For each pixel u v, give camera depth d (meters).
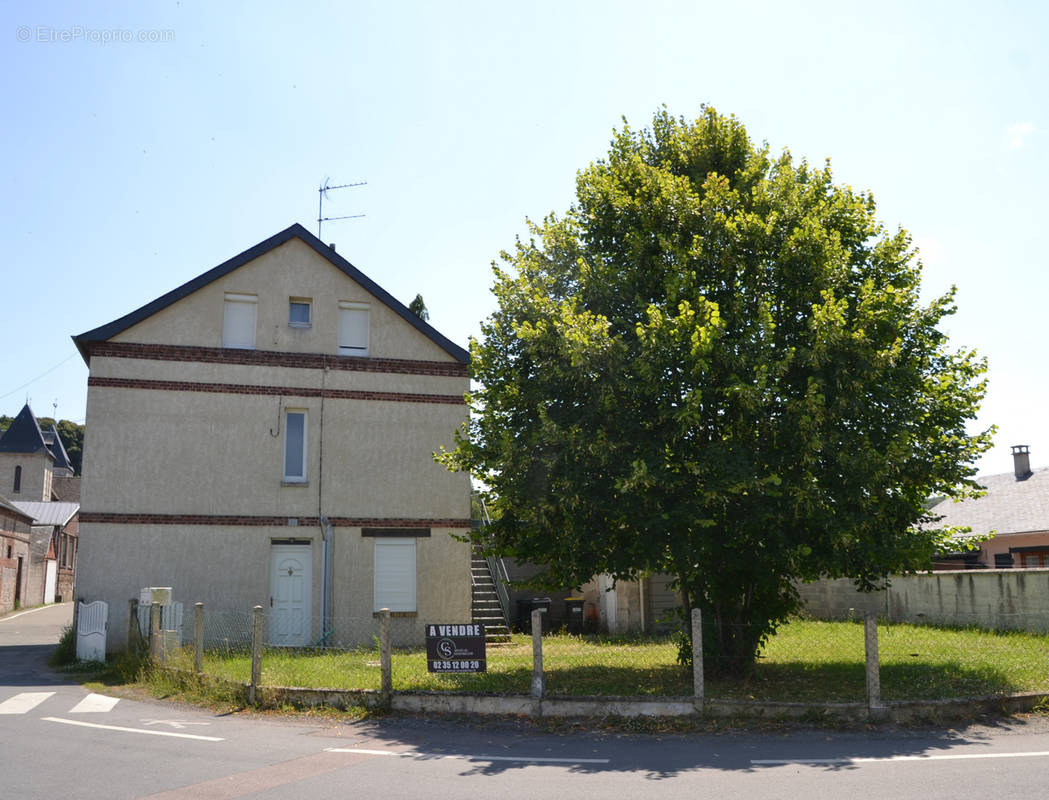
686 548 11.59
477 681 12.19
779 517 11.19
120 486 18.31
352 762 8.36
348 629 19.08
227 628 18.30
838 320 11.30
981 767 7.88
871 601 23.80
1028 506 29.23
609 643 19.16
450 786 7.35
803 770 7.86
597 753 8.81
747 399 10.98
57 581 52.78
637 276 12.83
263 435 19.31
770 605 13.34
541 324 12.27
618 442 11.62
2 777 7.62
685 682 12.39
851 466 11.10
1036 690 11.26
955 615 20.92
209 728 10.34
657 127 14.45
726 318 12.27
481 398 13.79
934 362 13.05
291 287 20.08
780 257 12.31
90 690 13.74
